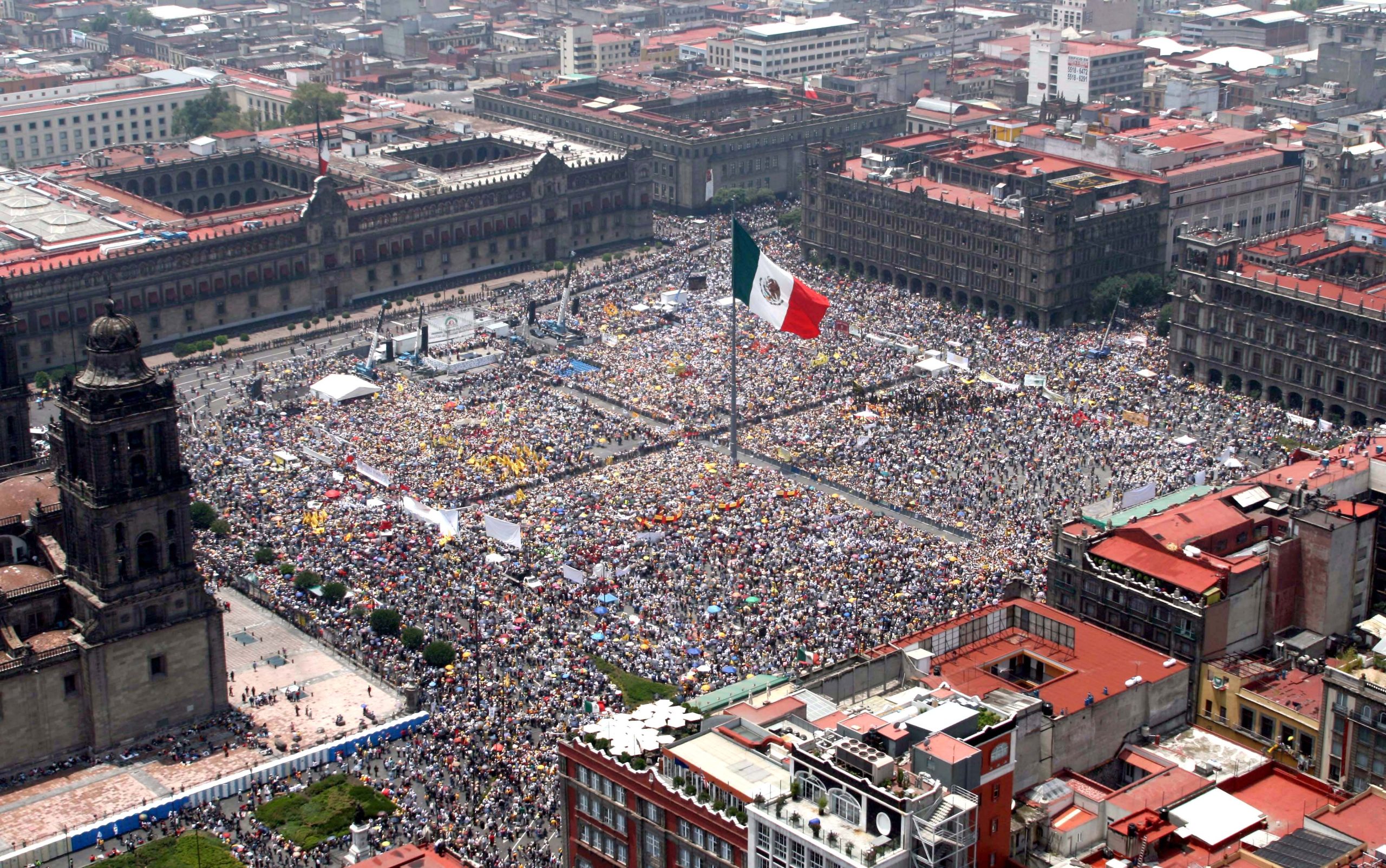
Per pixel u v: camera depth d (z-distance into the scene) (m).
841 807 151.12
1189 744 187.88
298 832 198.62
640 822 166.75
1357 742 184.88
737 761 162.50
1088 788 171.75
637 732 169.75
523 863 189.88
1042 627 199.38
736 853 156.25
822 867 146.88
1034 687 185.00
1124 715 184.50
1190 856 157.62
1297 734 193.12
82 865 195.62
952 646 195.12
